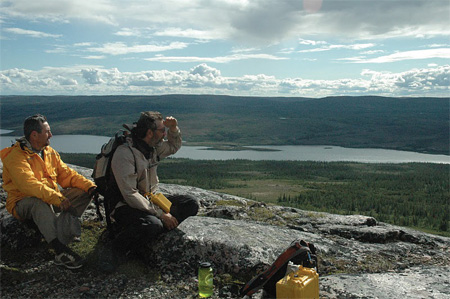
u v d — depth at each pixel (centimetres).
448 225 13838
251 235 530
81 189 497
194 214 539
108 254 460
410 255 588
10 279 429
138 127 464
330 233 651
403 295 412
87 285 429
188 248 489
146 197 482
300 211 782
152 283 447
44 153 474
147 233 461
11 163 445
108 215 480
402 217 15425
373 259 548
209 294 423
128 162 456
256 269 464
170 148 509
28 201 454
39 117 457
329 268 507
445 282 454
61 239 455
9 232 491
